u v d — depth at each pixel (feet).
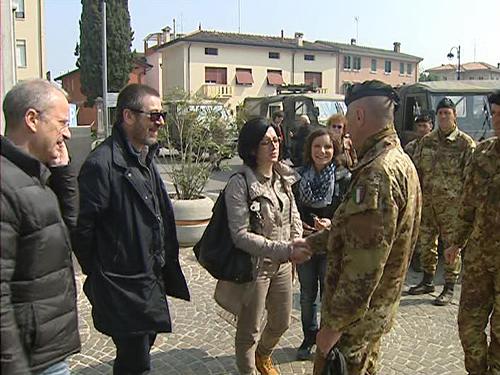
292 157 15.23
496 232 9.80
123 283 8.51
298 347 12.92
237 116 28.71
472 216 10.48
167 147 24.57
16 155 5.65
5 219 5.40
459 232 10.78
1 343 5.34
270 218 9.84
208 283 17.93
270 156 9.81
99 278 8.51
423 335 13.80
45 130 6.39
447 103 16.93
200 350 12.81
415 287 17.02
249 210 9.65
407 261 7.30
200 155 24.97
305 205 11.87
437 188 16.55
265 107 49.70
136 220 8.54
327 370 7.10
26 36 90.07
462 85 30.50
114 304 8.46
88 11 118.73
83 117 122.01
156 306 8.77
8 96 6.36
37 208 5.67
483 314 10.25
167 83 129.08
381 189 6.64
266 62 127.95
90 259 8.59
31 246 5.65
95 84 119.75
